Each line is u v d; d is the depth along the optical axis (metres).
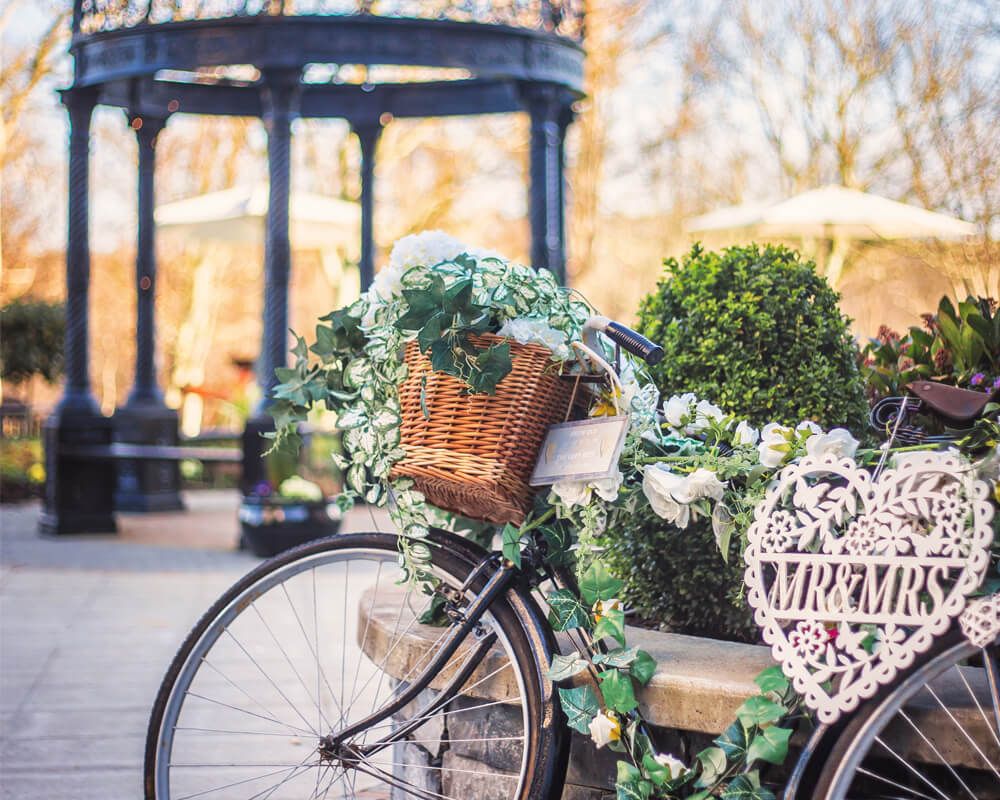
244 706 4.44
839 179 15.91
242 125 21.83
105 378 28.09
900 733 2.11
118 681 4.87
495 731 2.63
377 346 2.40
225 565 8.00
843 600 1.98
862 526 1.98
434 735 2.75
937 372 2.98
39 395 28.20
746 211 11.76
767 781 2.24
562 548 2.40
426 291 2.25
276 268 8.32
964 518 1.89
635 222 21.97
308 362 2.66
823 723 2.01
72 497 9.50
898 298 17.84
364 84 10.52
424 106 10.50
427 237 2.47
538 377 2.31
